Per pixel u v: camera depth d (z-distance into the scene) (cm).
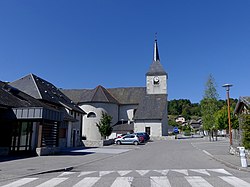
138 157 1742
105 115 3969
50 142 2061
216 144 3158
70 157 1683
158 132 4562
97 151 2256
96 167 1243
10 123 1783
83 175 986
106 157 1723
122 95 5425
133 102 5209
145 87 5525
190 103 14488
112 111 4841
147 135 4319
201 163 1373
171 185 768
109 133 3875
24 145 1975
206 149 2358
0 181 851
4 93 2005
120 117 5225
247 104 1698
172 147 2777
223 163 1359
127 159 1617
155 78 5244
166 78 5209
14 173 998
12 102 1877
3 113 1733
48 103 2680
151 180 855
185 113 13375
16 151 1802
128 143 3369
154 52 5522
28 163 1320
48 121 1972
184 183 798
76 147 2881
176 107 14325
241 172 1042
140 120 4672
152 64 5416
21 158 1560
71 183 812
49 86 3316
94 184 791
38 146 1769
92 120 4550
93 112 4578
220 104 5169
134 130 4644
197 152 2098
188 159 1582
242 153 1147
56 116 1900
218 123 4400
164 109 4844
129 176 945
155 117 4609
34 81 2830
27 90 2669
